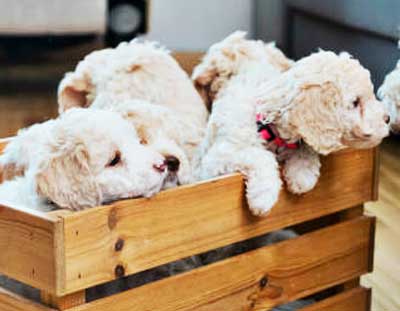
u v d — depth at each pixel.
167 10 4.84
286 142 1.43
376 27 3.29
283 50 4.42
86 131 1.24
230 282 1.44
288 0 4.29
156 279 1.44
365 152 1.62
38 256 1.18
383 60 3.30
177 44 4.91
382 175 2.91
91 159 1.22
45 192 1.22
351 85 1.39
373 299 1.93
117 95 1.76
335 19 3.66
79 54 4.77
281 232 1.66
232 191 1.39
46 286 1.18
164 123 1.47
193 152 1.59
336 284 1.65
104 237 1.21
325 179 1.55
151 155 1.28
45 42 4.77
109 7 4.23
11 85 4.11
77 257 1.17
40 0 3.75
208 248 1.37
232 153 1.43
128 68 1.79
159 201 1.27
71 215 1.16
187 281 1.36
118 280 1.39
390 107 1.65
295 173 1.46
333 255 1.62
